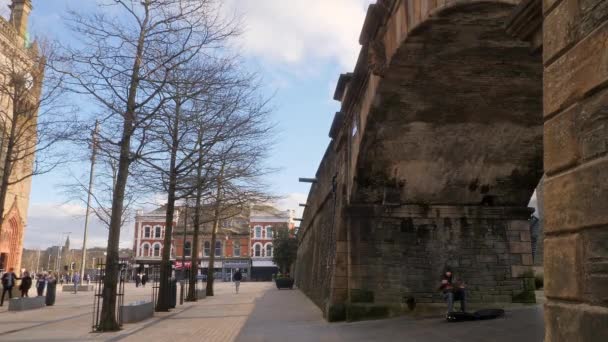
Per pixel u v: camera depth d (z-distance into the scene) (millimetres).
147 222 81312
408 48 8945
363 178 14328
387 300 14922
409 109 11469
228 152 20609
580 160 3344
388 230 15430
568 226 3391
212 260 31859
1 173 26203
